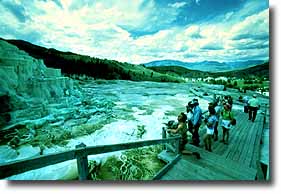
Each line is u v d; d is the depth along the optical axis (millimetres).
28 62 12289
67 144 7117
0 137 7285
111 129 9023
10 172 1578
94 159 5375
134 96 22578
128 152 6105
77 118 10867
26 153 6230
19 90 10453
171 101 18609
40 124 8984
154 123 10258
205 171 3746
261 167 4195
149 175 4691
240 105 13820
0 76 9406
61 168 4820
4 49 12281
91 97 19266
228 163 4086
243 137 6031
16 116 8906
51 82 13320
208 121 4664
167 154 4824
